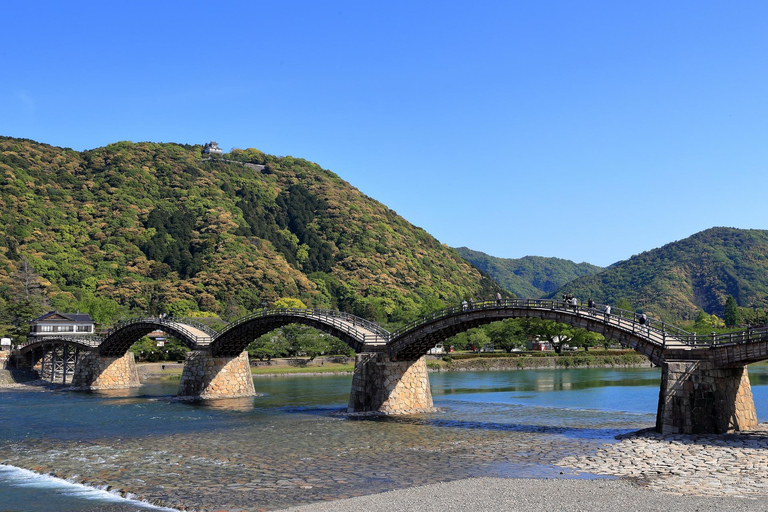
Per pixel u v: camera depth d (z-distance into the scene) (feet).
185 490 141.59
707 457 156.56
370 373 270.67
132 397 359.05
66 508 130.41
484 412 272.72
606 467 154.51
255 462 170.91
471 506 121.49
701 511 113.70
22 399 351.87
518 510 118.01
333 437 209.87
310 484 145.79
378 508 121.60
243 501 131.95
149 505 131.34
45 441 209.05
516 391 367.04
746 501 119.75
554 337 646.74
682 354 189.47
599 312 217.36
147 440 208.85
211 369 345.92
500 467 160.66
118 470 163.12
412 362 276.00
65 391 404.16
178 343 575.38
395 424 238.27
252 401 328.90
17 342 540.11
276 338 586.04
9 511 129.08
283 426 236.22
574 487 134.31
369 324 297.74
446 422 242.78
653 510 115.44
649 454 163.63
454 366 547.90
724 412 184.96
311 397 346.95
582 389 373.40
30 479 156.87
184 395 346.95
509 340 618.44
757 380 415.85
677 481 136.87
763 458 153.38
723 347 181.06
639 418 251.39
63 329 542.98
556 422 241.96
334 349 612.29
